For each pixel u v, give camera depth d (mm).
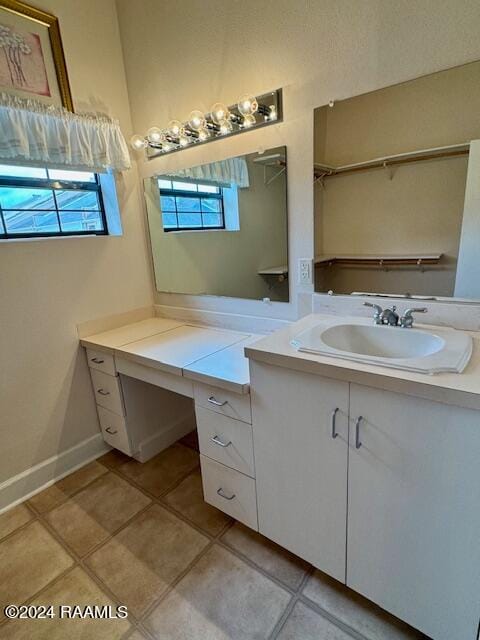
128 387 1969
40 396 1888
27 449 1863
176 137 1860
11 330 1740
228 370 1412
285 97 1519
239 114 1654
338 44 1341
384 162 1352
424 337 1249
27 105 1591
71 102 1812
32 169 1819
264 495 1359
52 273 1864
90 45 1867
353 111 1368
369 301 1506
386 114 1306
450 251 1291
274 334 1346
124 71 2051
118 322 2215
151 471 2039
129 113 2113
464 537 917
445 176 1246
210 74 1717
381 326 1351
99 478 1993
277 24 1461
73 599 1315
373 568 1126
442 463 901
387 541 1065
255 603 1264
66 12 1752
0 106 1509
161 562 1446
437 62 1175
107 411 2076
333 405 1065
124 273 2217
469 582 941
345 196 1469
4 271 1684
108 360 1900
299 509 1264
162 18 1801
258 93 1586
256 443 1313
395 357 1321
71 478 1998
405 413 930
